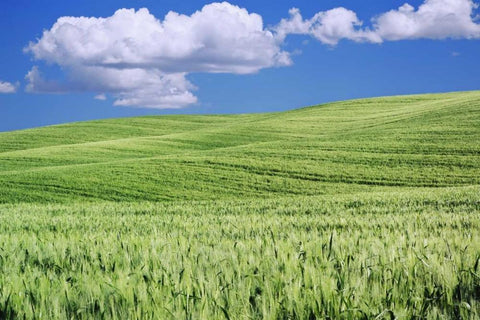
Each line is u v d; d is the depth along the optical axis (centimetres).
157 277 464
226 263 521
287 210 1595
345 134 6131
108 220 1329
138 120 10662
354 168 4147
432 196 1856
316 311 373
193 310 378
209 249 609
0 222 1289
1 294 429
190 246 649
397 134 5550
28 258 611
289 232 859
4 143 7769
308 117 9119
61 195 3416
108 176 3966
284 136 7294
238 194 3488
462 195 1831
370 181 3741
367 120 7919
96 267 536
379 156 4522
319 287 412
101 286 439
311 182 3775
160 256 563
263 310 369
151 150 6494
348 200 1877
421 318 364
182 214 1619
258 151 5053
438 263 475
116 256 578
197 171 4156
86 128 9300
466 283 429
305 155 4716
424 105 8869
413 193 2111
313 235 726
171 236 840
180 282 456
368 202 1745
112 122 10206
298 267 473
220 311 368
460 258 499
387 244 605
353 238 673
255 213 1556
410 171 3950
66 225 1205
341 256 532
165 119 11062
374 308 375
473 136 4959
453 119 6116
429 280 442
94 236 809
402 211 1384
